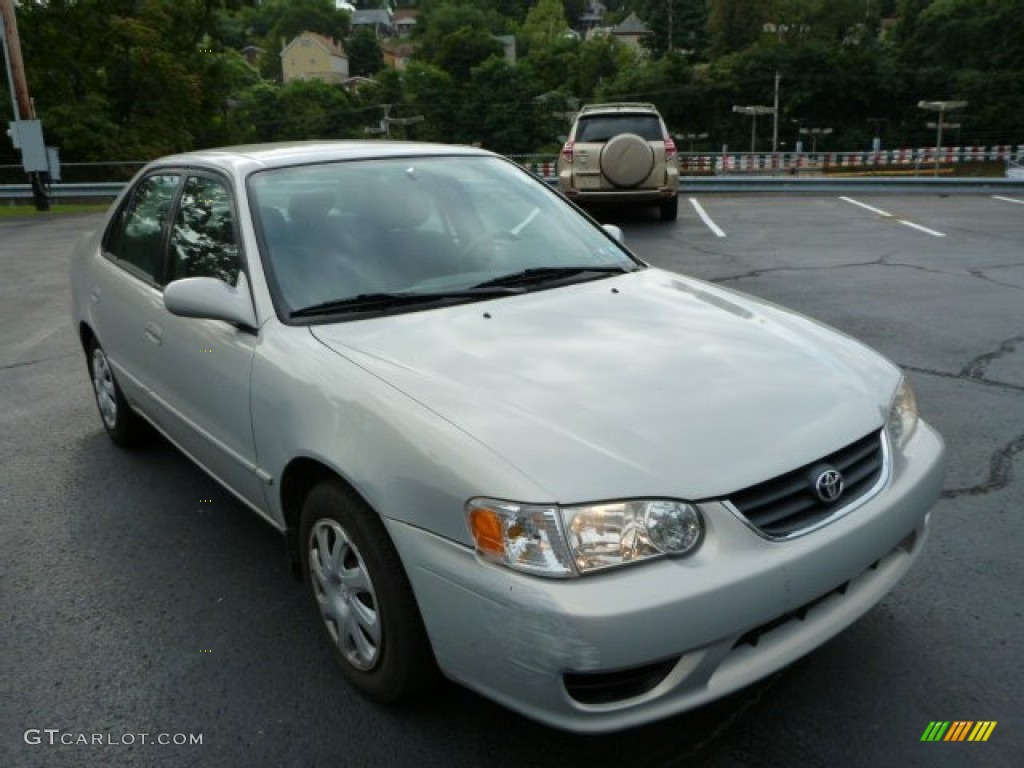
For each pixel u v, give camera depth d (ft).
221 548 12.01
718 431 7.71
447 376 8.45
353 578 8.48
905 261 31.30
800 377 8.75
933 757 7.87
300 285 10.12
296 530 9.80
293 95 312.09
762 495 7.41
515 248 11.66
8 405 18.34
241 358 9.94
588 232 12.76
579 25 574.56
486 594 6.99
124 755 8.21
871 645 9.43
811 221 42.73
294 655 9.63
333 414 8.43
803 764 7.84
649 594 6.79
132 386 13.67
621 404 7.98
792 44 340.18
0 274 35.17
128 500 13.55
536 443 7.37
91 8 129.39
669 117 319.47
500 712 8.61
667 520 7.01
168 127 139.33
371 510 8.13
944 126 238.48
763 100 306.35
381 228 11.07
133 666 9.51
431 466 7.43
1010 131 275.80
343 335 9.43
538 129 297.33
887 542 8.14
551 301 10.47
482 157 13.24
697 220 44.45
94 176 92.02
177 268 12.07
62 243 44.01
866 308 24.23
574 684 6.97
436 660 7.70
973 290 26.27
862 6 368.48
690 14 398.01
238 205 10.76
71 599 10.84
